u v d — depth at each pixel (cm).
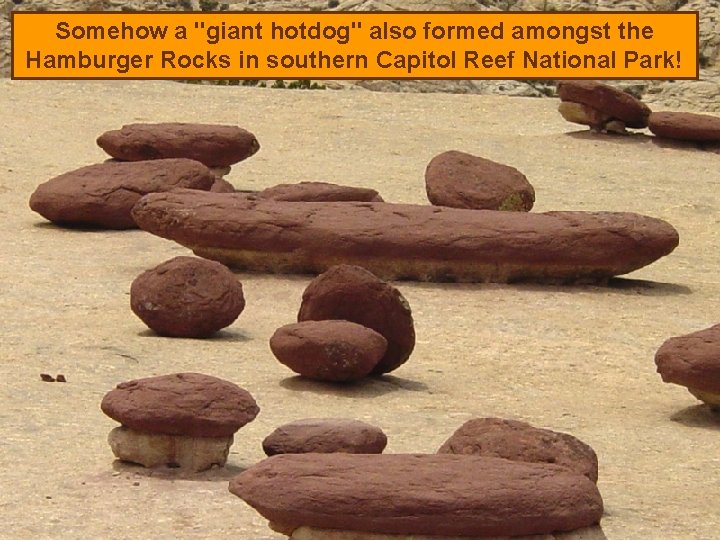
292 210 2078
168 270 1744
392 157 2997
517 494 969
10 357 1597
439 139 3156
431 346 1767
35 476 1192
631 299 2041
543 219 2094
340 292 1605
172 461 1218
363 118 3347
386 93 3634
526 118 3472
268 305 1931
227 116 3288
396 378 1620
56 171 2745
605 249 2070
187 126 2645
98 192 2342
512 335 1831
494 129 3350
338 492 959
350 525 959
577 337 1838
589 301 2009
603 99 3209
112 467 1221
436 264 2053
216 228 2048
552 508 975
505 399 1558
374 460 993
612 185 2827
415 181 2786
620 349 1795
